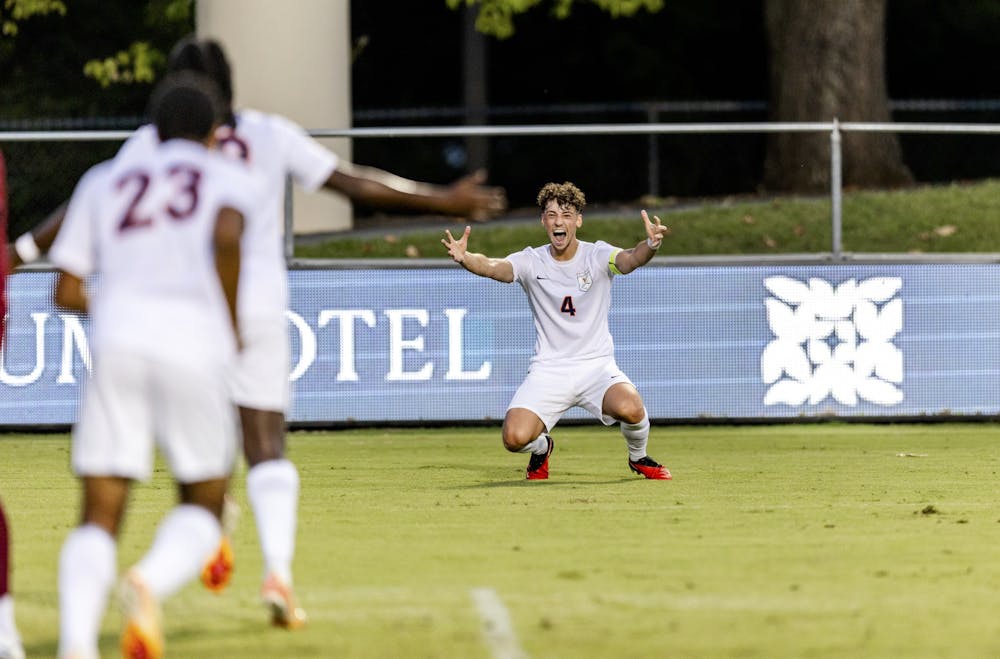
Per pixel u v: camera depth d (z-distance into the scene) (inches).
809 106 2942.9
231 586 907.4
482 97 3814.0
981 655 724.0
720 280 1916.8
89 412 681.6
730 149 2979.8
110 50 3383.4
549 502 1279.5
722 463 1588.3
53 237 844.6
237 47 2465.6
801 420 1930.4
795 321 1924.2
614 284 1913.1
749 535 1088.2
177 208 683.4
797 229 2386.8
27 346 1888.5
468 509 1237.7
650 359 1918.1
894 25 4069.9
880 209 2426.2
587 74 4104.3
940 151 3184.1
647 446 1759.4
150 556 683.4
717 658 717.9
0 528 740.7
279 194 843.4
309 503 1282.0
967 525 1135.0
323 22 2497.5
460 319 1908.2
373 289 1902.1
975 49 4104.3
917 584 895.1
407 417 1910.7
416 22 4109.3
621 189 3016.7
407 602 849.5
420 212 840.3
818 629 777.6
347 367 1904.5
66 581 661.9
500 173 3331.7
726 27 4030.5
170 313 675.4
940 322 1932.8
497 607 832.9
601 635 765.3
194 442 686.5
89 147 2283.5
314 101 2488.9
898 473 1493.6
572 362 1437.0
